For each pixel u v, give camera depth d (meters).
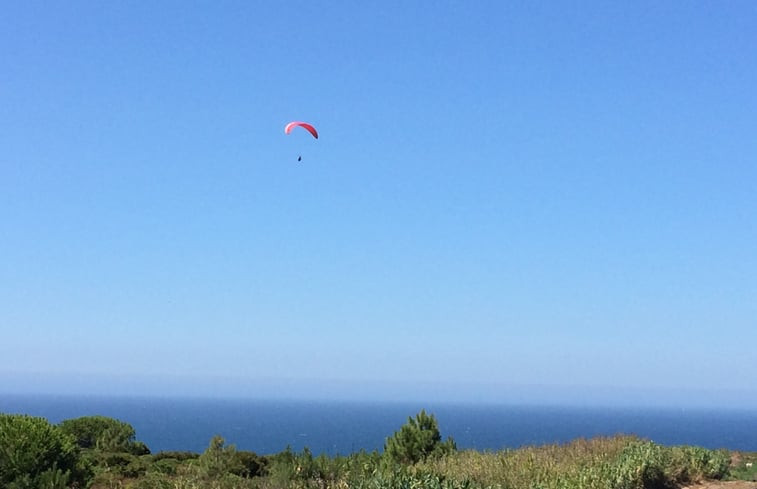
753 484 20.72
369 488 14.95
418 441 23.97
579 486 16.72
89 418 31.14
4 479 17.62
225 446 22.39
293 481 16.80
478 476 17.86
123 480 21.45
